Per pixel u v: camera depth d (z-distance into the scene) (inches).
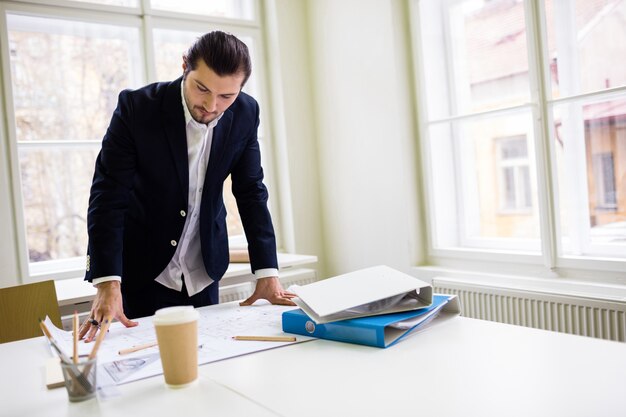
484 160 102.7
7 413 31.0
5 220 94.2
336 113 121.0
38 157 101.0
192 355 32.9
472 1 100.9
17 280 96.6
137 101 55.2
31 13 98.3
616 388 28.6
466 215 107.7
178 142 55.6
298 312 44.2
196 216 61.2
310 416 27.5
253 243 58.8
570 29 84.9
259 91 125.5
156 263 58.9
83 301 81.0
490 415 26.3
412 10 105.2
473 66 102.3
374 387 30.9
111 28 107.7
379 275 46.7
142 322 51.1
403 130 106.0
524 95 93.9
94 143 105.0
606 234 84.3
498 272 95.7
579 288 81.3
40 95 100.7
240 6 125.0
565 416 25.7
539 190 87.3
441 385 30.5
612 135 81.9
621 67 79.9
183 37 116.6
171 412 29.2
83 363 31.7
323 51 122.8
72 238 105.0
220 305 56.4
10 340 63.6
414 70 106.3
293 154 124.4
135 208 58.4
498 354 35.4
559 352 35.0
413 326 40.4
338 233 124.0
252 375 34.3
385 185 110.4
